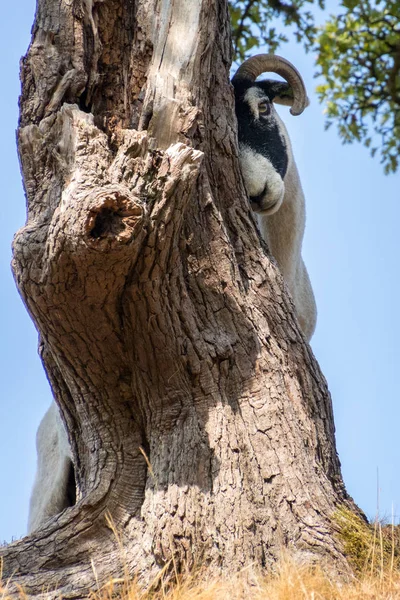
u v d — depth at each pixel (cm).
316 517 1103
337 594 966
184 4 1215
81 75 1198
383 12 2527
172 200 1066
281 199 1600
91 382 1189
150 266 1088
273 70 1612
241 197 1288
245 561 1049
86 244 1002
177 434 1148
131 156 1084
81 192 1026
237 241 1268
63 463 1747
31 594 1041
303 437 1186
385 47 2562
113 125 1235
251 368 1195
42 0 1231
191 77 1191
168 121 1164
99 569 1073
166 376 1168
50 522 1139
